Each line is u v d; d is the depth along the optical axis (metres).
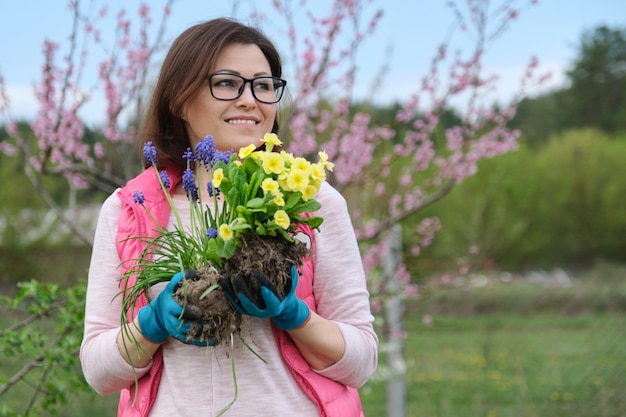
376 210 4.68
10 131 3.73
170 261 1.54
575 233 19.64
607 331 9.58
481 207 12.59
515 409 5.79
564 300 12.11
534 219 18.52
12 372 4.38
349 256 1.74
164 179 1.66
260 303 1.45
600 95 32.88
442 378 6.98
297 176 1.45
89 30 3.73
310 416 1.63
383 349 4.64
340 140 4.36
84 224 9.23
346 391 1.71
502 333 9.80
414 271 4.71
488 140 4.33
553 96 33.62
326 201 1.75
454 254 12.16
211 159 1.58
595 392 6.05
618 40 33.34
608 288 13.38
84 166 3.71
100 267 1.72
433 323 5.21
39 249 10.05
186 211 1.77
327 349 1.61
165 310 1.48
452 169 4.37
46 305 3.07
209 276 1.47
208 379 1.61
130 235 1.68
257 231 1.44
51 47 3.65
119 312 1.70
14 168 10.78
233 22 1.82
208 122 1.77
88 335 1.67
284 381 1.63
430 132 4.33
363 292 1.74
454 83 4.21
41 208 10.55
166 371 1.64
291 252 1.49
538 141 25.92
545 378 6.88
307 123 4.16
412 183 4.71
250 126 1.77
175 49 1.81
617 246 19.53
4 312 3.96
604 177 19.80
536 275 17.97
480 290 11.59
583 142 21.38
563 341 9.17
